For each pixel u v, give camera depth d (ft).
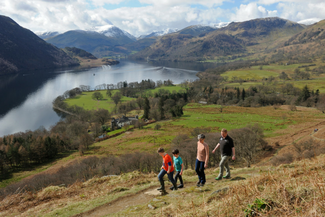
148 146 252.01
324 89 487.20
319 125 246.27
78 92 614.75
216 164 140.87
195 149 148.46
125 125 367.04
